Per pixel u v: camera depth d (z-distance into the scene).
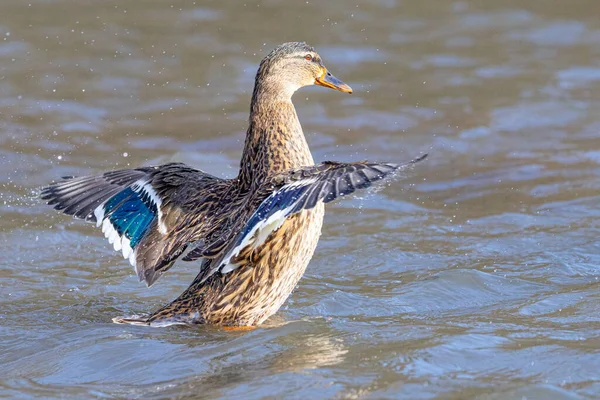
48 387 7.67
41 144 15.26
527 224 12.53
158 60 19.19
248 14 21.86
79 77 18.14
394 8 22.47
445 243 11.99
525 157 15.06
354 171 7.49
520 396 7.05
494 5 22.47
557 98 17.47
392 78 18.62
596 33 20.77
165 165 9.69
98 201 9.41
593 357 7.82
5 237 12.24
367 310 9.73
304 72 9.80
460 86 18.20
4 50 19.08
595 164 14.68
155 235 9.26
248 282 8.86
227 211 9.02
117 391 7.49
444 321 9.12
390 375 7.46
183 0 22.72
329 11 22.11
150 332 8.84
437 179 14.34
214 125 16.47
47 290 10.67
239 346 8.35
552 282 10.45
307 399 7.02
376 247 11.87
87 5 22.00
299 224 8.70
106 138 15.76
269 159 9.38
